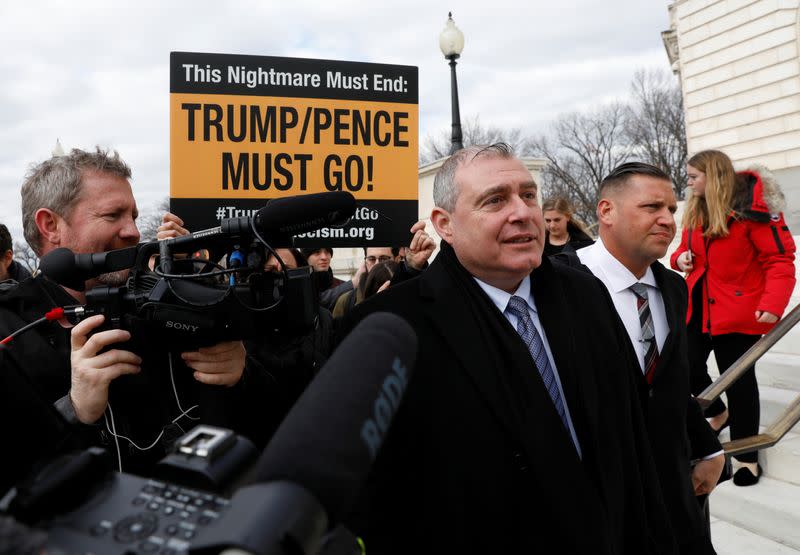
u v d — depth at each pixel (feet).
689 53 44.75
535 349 5.03
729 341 10.76
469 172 4.93
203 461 1.95
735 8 41.55
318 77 7.52
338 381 1.87
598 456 4.70
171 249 3.83
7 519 1.16
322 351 7.87
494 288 5.11
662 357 6.39
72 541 1.59
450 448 4.43
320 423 1.71
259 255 3.87
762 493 10.09
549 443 4.39
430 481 4.41
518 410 4.50
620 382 5.10
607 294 5.62
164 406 4.30
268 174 7.35
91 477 1.84
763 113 40.52
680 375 6.35
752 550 9.31
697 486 6.74
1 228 10.61
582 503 4.32
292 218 3.82
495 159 4.98
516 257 4.79
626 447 4.93
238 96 7.25
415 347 2.26
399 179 7.80
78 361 3.61
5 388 2.28
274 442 1.70
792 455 10.35
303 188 7.47
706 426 6.73
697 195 10.96
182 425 4.39
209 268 4.04
